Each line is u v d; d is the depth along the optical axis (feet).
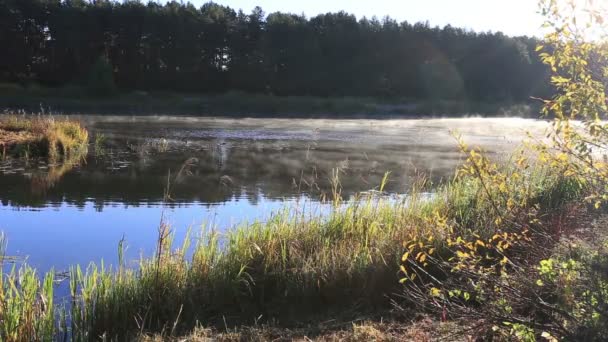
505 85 232.32
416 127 108.78
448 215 21.83
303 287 16.79
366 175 46.06
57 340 14.23
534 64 228.02
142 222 28.78
